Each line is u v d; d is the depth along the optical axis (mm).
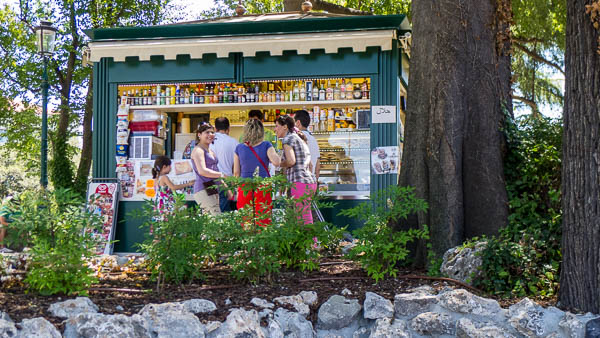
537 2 14492
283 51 9109
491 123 6504
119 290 5102
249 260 5410
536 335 4535
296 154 6703
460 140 6387
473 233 6352
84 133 22547
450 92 6379
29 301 4535
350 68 8969
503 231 5914
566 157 4906
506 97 7082
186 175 9281
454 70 6410
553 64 17375
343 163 9211
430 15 6504
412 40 6719
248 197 5938
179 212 5289
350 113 9367
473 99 6492
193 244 5328
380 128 8891
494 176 6398
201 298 4922
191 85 9695
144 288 5281
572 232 4836
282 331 4613
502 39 6770
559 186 6309
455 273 5629
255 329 4418
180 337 4285
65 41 22953
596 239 4707
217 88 9633
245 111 10117
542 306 4852
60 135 16875
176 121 10336
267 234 5289
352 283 5520
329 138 9312
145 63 9430
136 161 9391
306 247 5727
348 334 4855
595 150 4719
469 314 4699
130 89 9703
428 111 6445
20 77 23016
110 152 9477
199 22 10258
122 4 24062
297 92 9422
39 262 4738
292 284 5465
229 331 4344
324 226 5887
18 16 23344
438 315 4738
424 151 6449
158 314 4375
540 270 5340
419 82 6555
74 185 16688
